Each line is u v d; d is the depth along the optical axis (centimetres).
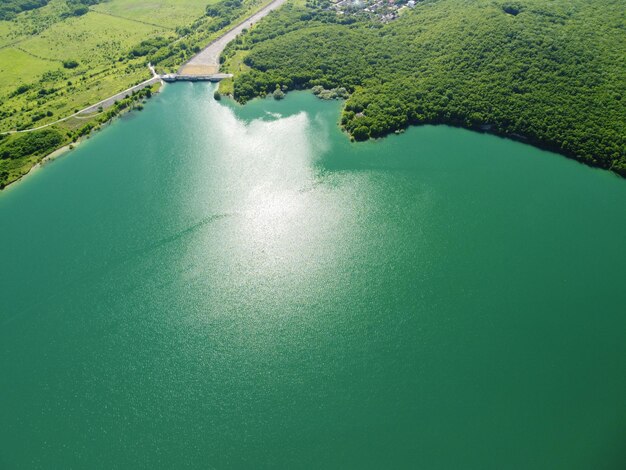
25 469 9956
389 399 10694
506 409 10412
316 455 9875
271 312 12500
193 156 17612
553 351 11412
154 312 12681
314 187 15950
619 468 9306
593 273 13025
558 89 17950
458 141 17750
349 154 17275
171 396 10975
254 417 10519
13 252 14375
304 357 11531
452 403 10556
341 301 12662
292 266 13550
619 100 17338
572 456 9612
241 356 11619
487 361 11281
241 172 16700
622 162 15800
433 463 9638
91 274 13675
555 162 16575
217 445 10138
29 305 13025
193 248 14188
